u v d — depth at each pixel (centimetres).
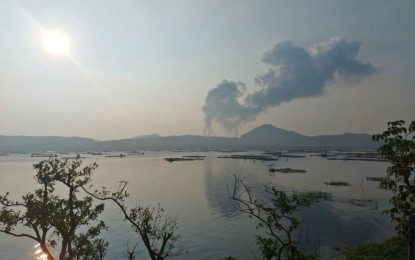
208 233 5906
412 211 1284
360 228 6056
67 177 2253
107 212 7538
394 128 1263
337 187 10819
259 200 8394
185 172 17025
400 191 1302
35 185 12212
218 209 7944
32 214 2094
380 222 6481
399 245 4081
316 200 8462
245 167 18975
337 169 17088
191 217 7131
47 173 2212
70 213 2189
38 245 5338
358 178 13175
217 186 11756
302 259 1594
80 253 2281
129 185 12162
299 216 6900
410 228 1293
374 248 4219
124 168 19738
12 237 5722
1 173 16950
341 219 6675
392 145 1270
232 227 6306
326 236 5575
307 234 5531
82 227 6231
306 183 11781
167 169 18900
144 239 2000
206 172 16825
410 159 1251
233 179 13600
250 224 6475
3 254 4975
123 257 4703
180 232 5950
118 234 5822
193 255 4778
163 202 8844
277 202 1678
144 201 8969
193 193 10338
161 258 2006
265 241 1691
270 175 14462
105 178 14512
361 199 8662
